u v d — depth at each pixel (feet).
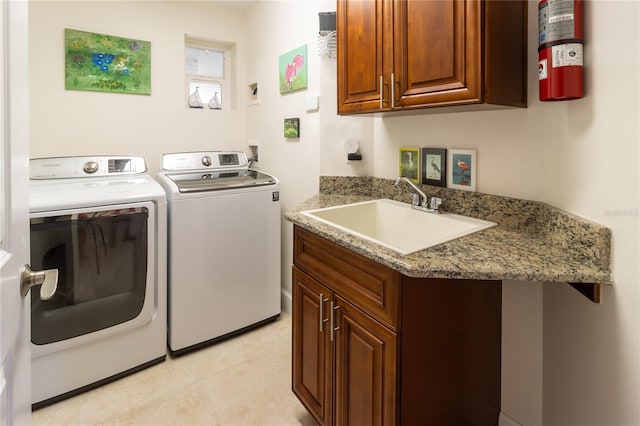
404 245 5.37
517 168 4.25
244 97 9.68
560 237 3.50
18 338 2.21
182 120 8.87
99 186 6.35
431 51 3.92
